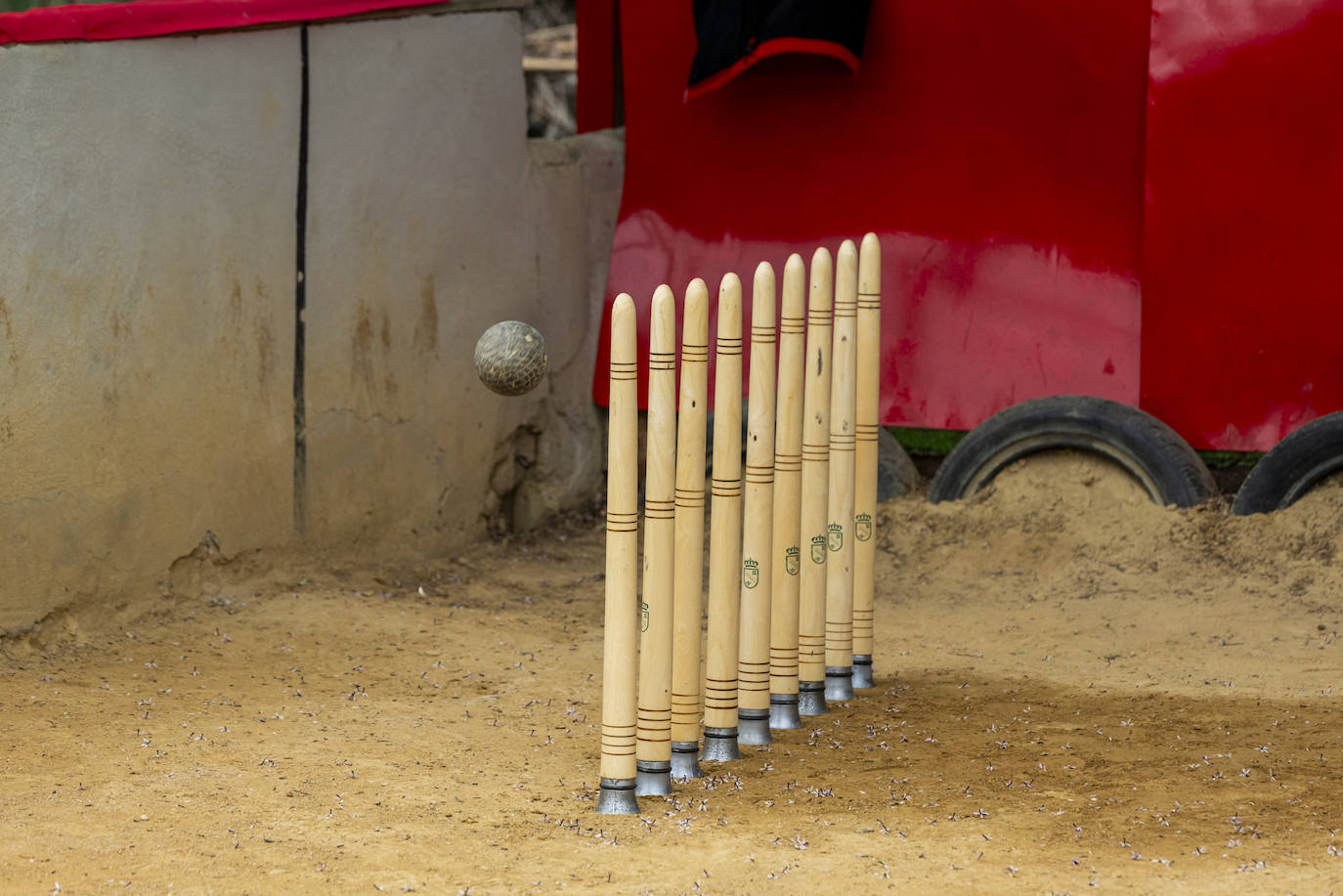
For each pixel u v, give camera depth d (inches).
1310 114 892.6
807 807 521.7
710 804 526.3
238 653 737.6
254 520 826.8
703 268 1085.8
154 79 751.1
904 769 570.3
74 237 711.7
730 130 1071.6
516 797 534.0
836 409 682.2
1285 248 906.7
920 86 1009.5
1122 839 480.1
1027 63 976.3
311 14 836.0
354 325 887.1
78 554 722.2
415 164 930.1
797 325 624.4
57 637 714.2
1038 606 875.4
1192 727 625.6
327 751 589.0
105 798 520.4
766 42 974.4
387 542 922.1
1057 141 974.4
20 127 684.1
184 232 772.6
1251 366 924.0
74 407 715.4
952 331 1015.6
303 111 843.4
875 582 935.0
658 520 532.7
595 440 1106.1
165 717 627.8
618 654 513.3
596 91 1202.6
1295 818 500.4
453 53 957.2
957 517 976.9
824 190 1046.4
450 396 967.6
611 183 1115.3
